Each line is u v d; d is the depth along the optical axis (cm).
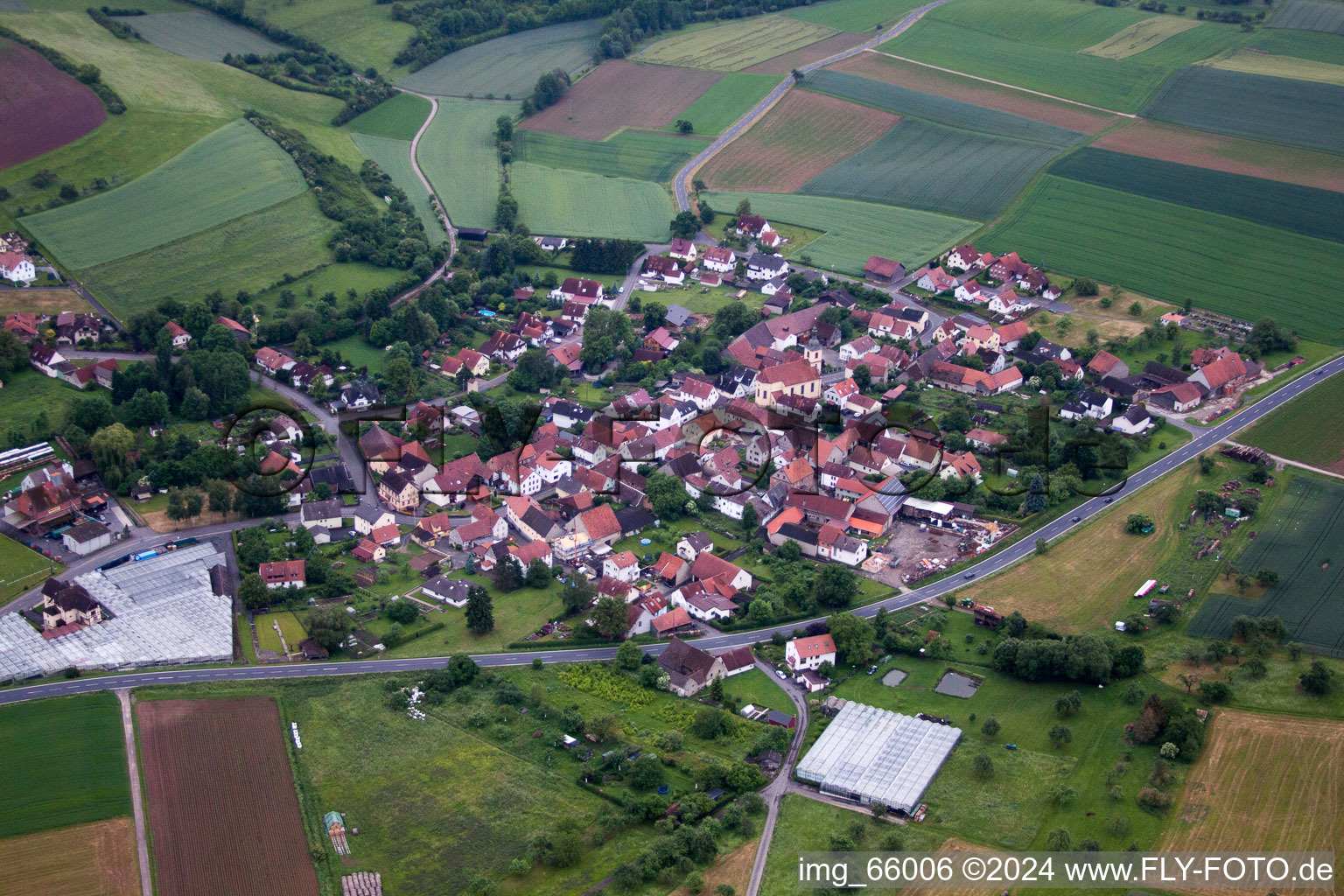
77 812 16662
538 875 15800
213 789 17212
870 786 17300
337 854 16075
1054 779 17388
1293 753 17512
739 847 16338
